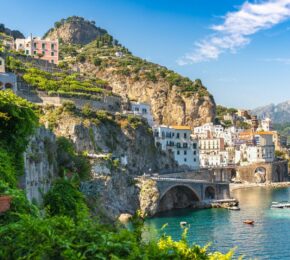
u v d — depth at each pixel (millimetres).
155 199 140875
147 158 181875
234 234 111562
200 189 160750
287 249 96875
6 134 48062
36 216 29469
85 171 105250
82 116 155625
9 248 21094
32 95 155750
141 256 21719
